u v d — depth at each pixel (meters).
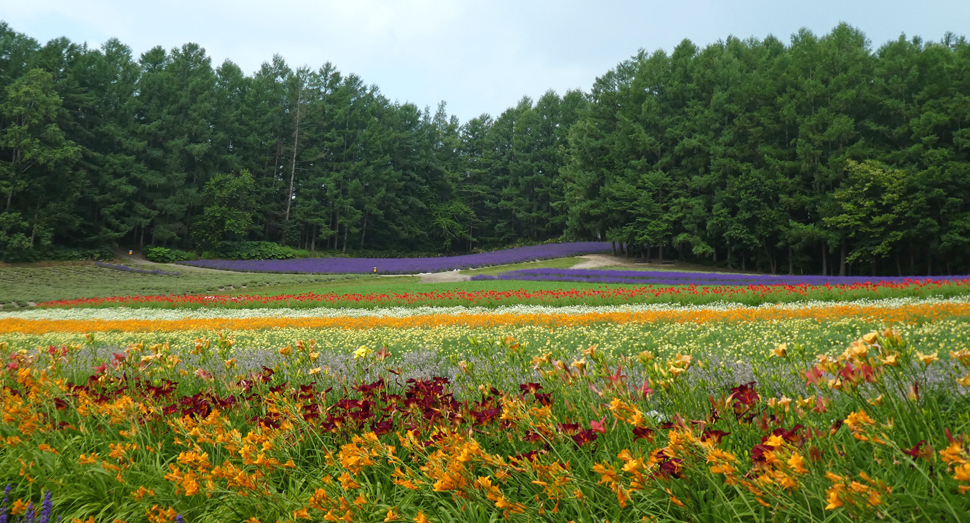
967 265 39.34
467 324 13.73
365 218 72.25
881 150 42.06
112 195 53.03
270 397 3.57
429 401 3.29
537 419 2.83
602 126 60.06
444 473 2.30
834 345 7.36
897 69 44.22
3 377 5.03
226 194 56.91
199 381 5.23
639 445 2.69
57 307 24.16
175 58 64.31
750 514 2.03
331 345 9.88
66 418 4.25
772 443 1.79
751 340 8.21
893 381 2.37
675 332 10.08
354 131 73.44
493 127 88.44
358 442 2.77
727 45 61.41
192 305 23.12
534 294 22.14
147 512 2.80
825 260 42.97
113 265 45.06
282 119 70.81
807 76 47.06
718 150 47.16
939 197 37.53
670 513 2.21
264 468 2.82
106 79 57.47
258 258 58.03
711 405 2.81
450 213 80.50
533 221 82.88
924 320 9.45
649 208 49.84
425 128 86.56
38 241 47.09
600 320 13.24
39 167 47.88
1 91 49.38
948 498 1.69
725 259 49.94
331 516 2.35
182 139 57.78
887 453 2.03
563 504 2.42
